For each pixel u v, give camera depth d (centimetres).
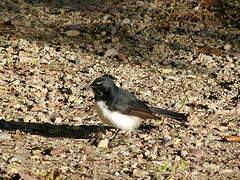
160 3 2134
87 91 1463
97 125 1277
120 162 1096
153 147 1164
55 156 1105
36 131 1231
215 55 1788
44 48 1761
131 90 1486
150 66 1689
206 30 1953
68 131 1241
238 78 1616
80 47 1802
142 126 1285
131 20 2006
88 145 1176
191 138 1221
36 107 1348
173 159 1120
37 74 1563
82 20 2011
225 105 1417
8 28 1922
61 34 1894
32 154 1109
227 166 1104
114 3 2158
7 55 1688
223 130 1276
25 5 2145
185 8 2077
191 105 1414
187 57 1758
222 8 2078
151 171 1053
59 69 1614
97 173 1040
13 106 1345
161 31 1939
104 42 1847
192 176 1050
